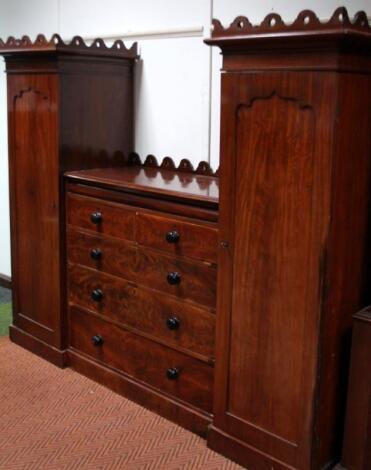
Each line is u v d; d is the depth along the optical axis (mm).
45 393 2783
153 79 3010
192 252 2350
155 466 2270
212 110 2799
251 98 2008
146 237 2521
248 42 1938
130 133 3123
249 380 2213
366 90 1955
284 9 2488
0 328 3512
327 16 2369
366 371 2074
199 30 2779
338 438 2221
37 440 2426
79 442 2416
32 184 3006
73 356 3002
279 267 2051
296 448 2113
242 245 2139
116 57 2949
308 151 1906
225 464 2287
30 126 2938
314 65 1839
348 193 1972
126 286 2662
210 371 2385
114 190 2623
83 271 2869
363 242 2131
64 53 2701
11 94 3002
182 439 2441
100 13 3203
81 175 2766
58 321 3010
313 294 1978
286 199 1989
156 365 2604
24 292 3195
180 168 2922
